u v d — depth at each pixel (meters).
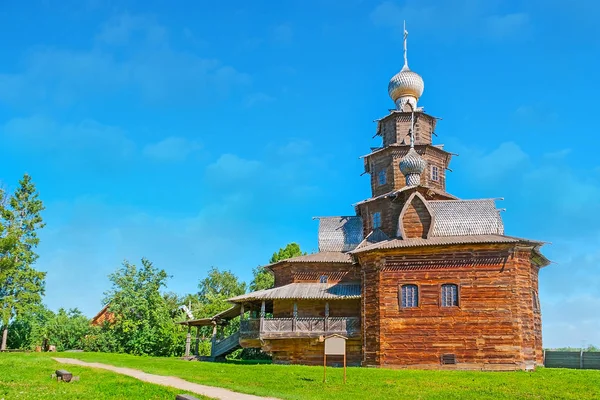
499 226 41.97
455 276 38.47
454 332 37.56
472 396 22.50
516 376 30.28
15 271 66.81
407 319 38.56
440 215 43.25
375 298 39.84
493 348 36.69
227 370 32.84
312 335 42.47
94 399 19.86
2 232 65.94
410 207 42.47
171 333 61.38
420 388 24.88
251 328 44.09
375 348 38.94
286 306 46.75
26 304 66.75
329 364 42.84
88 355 47.91
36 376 27.42
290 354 43.72
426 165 49.66
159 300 64.00
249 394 22.20
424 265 39.22
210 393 22.12
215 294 94.56
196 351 53.28
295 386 25.22
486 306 37.50
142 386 23.55
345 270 48.91
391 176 50.75
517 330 36.62
